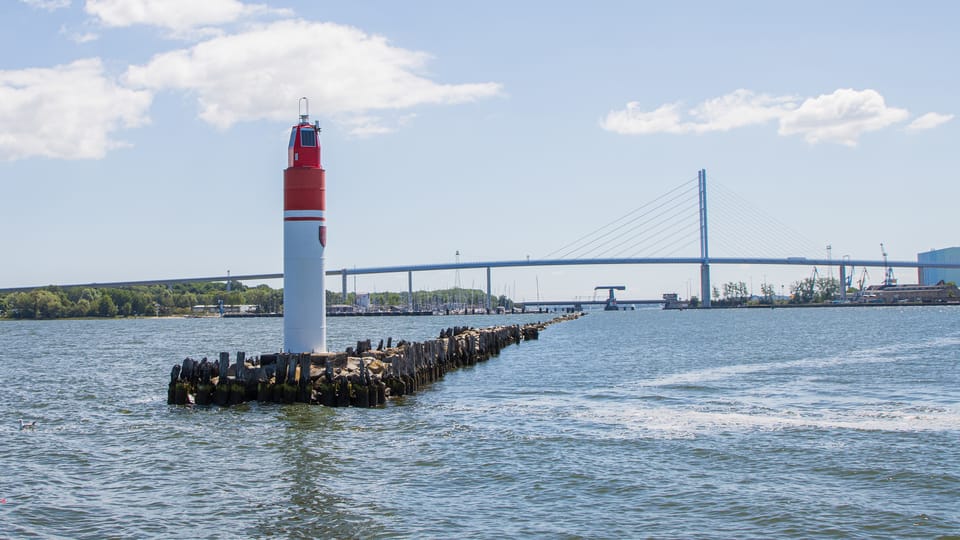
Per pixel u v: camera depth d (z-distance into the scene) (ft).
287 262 124.16
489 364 203.21
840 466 81.15
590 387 148.46
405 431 99.09
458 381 159.84
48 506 69.41
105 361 237.66
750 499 70.54
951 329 395.96
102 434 99.96
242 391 116.37
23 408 125.90
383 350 164.25
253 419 106.32
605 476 77.66
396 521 65.16
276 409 112.88
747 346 278.26
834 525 64.34
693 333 391.24
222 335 467.93
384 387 120.78
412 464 82.48
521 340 322.96
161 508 68.74
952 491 72.90
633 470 79.82
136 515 67.00
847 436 95.50
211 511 67.82
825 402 125.49
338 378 116.37
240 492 73.00
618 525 64.28
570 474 78.43
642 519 65.67
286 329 124.98
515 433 97.86
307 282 123.75
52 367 213.66
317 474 78.74
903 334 349.82
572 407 120.37
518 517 66.08
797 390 141.18
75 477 78.84
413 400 127.85
